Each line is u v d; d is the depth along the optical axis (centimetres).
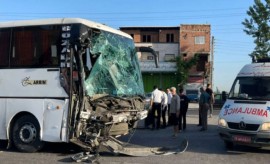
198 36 6456
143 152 1137
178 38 6750
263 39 3597
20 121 1140
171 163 1007
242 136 1148
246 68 1346
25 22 1145
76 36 1056
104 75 1147
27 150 1128
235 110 1195
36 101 1110
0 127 1157
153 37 6812
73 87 1066
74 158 1025
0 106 1155
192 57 6272
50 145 1261
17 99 1134
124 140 1438
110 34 1191
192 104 4881
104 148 1098
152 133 1688
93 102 1094
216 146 1316
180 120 1747
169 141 1429
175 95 1570
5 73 1154
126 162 1009
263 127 1116
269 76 1270
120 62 1226
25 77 1129
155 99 1845
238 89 1288
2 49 1164
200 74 6312
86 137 1084
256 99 1220
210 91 2130
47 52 1105
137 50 1338
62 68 1077
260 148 1272
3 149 1188
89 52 1101
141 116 1285
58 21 1098
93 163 994
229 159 1083
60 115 1078
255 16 3597
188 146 1309
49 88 1096
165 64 6191
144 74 6272
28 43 1133
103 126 1106
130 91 1255
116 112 1153
